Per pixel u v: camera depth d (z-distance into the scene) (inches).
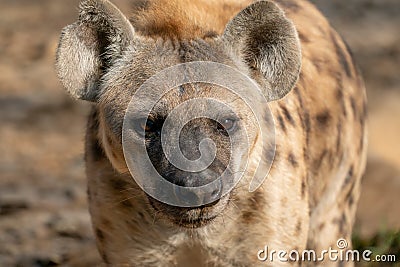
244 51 402.6
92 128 423.5
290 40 392.8
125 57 400.5
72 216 661.3
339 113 479.2
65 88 397.1
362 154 514.3
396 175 747.4
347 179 495.2
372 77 1018.1
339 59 492.4
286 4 489.1
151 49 397.7
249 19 394.0
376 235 579.2
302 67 458.6
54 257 596.7
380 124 903.1
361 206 692.1
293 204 411.5
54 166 781.9
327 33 495.5
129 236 413.1
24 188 725.3
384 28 1156.5
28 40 1139.3
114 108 394.6
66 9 1259.2
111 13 396.2
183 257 417.1
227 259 411.8
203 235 403.2
